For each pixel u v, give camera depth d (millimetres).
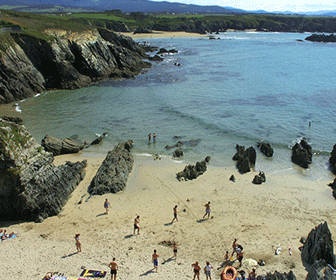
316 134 49750
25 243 24641
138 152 43781
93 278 20609
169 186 34750
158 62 117188
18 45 75875
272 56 134750
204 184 35219
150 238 25750
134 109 62312
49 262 22281
